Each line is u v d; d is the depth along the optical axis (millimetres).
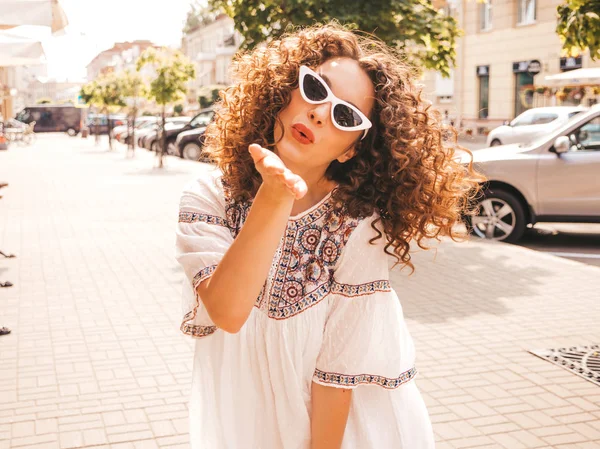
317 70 1474
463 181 1633
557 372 4625
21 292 6766
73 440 3662
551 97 27906
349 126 1405
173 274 7496
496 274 7465
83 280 7246
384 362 1537
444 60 9750
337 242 1554
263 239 1228
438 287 6918
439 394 4273
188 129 29422
